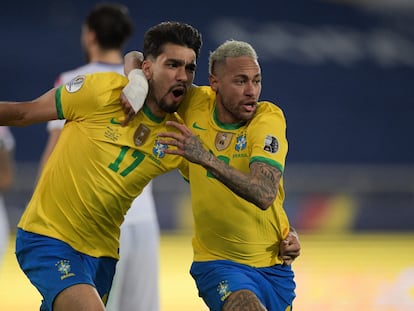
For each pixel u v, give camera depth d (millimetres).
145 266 21438
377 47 81188
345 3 82875
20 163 63375
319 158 71750
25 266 17250
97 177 17047
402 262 39188
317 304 29250
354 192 62031
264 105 17516
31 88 70438
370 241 47719
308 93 76750
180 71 16844
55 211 17156
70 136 17266
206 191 17359
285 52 78750
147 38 17094
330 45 80438
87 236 17328
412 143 74688
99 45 22484
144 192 21516
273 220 17609
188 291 31406
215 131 17391
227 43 17328
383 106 77188
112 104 17031
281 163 16391
